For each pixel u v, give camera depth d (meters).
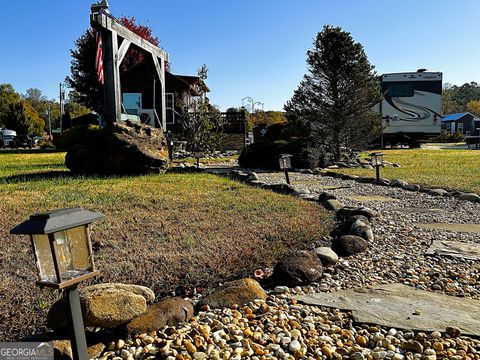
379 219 4.71
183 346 1.98
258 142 11.84
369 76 12.91
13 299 2.26
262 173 10.20
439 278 2.91
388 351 1.96
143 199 4.97
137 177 7.34
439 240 3.87
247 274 2.93
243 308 2.41
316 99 12.94
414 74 22.11
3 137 33.34
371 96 12.89
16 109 40.09
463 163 11.74
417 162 12.44
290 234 3.63
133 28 26.25
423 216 4.95
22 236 3.32
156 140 8.65
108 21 8.11
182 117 16.59
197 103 16.44
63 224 1.58
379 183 7.98
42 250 1.63
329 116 12.87
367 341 2.06
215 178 7.71
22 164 10.42
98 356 1.94
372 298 2.56
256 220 4.06
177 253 3.02
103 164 7.81
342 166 11.79
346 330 2.17
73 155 7.86
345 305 2.45
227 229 3.69
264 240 3.43
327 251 3.25
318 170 10.45
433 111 22.20
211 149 16.52
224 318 2.28
